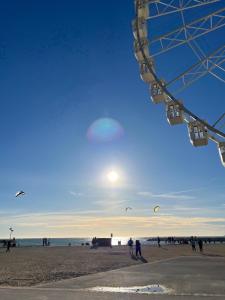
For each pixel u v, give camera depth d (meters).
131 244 46.84
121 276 18.75
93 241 73.00
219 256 35.56
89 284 15.94
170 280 17.02
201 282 16.23
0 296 12.45
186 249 58.16
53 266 27.69
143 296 12.56
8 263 30.98
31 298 12.08
